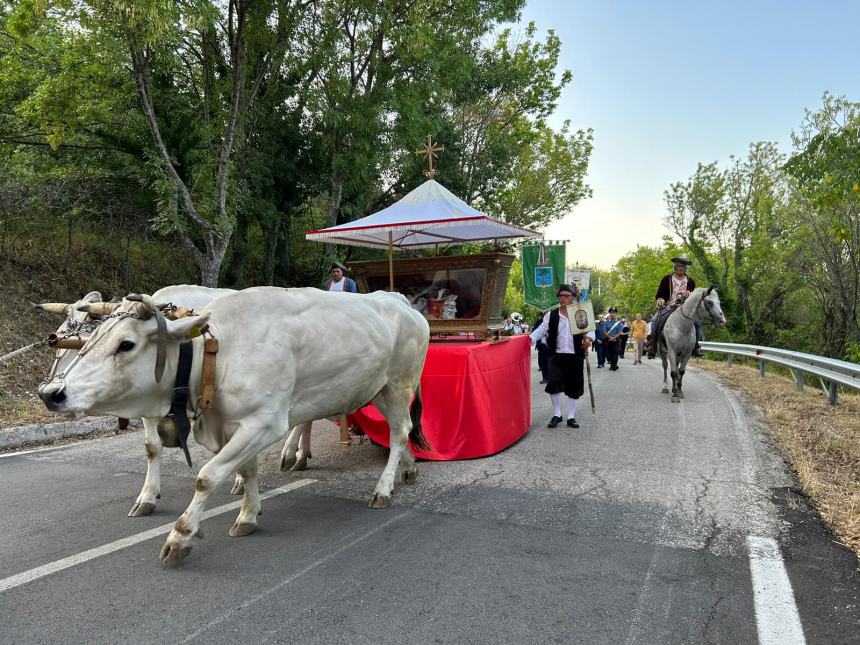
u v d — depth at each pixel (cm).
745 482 511
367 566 347
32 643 264
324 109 1481
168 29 911
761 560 355
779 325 3497
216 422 360
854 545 377
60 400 297
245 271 1836
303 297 401
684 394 1051
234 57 1292
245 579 329
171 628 278
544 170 2906
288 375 370
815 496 468
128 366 317
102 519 426
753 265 3428
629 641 269
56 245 1220
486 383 621
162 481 525
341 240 786
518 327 1091
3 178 1108
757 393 1027
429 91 1688
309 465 582
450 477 536
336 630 277
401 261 691
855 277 2523
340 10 1498
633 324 1870
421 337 501
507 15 1820
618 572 339
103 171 1371
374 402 493
